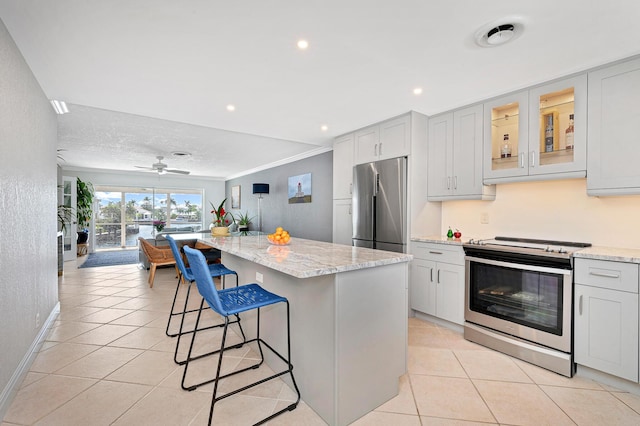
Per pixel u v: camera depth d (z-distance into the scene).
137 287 4.50
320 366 1.69
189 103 2.97
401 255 1.97
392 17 1.68
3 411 1.68
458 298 2.80
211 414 1.54
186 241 5.43
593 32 1.80
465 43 1.93
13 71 1.89
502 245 2.59
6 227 1.77
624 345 1.88
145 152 5.77
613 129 2.11
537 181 2.59
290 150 5.61
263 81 2.48
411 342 2.67
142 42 1.91
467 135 2.98
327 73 2.35
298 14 1.65
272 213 7.24
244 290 1.99
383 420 1.68
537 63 2.18
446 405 1.80
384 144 3.51
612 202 2.37
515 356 2.37
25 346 2.11
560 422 1.65
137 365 2.22
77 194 7.30
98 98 2.82
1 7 1.57
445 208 3.50
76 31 1.79
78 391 1.90
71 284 4.67
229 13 1.63
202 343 2.60
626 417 1.69
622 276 1.88
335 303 1.59
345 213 4.07
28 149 2.20
